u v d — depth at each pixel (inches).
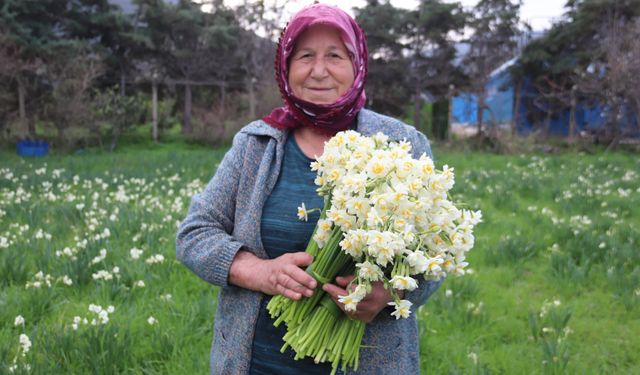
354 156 59.9
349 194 57.8
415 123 857.5
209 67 842.2
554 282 198.2
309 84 68.9
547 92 807.1
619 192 357.1
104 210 274.4
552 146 720.3
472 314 163.5
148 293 174.4
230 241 67.7
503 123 825.5
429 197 58.7
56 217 259.8
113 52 792.3
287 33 69.4
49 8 717.9
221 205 71.1
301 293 60.7
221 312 71.7
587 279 198.4
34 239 217.5
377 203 56.5
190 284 185.2
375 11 842.2
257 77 832.9
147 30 798.5
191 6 834.2
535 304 182.9
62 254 197.9
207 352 136.7
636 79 629.6
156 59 813.9
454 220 61.3
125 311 157.6
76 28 737.0
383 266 58.6
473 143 757.9
